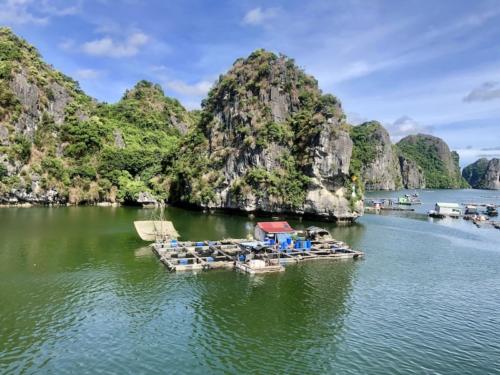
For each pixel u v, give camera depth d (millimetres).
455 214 118375
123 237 69062
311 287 45906
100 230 75062
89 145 129875
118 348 31188
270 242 62000
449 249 68438
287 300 41812
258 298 42062
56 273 48094
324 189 94750
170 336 33375
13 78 117188
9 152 107250
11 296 40656
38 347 31000
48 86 131375
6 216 89062
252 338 33531
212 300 41188
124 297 41188
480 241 77562
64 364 28812
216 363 29625
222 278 47875
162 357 30156
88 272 48812
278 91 111750
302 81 118312
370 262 57406
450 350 32344
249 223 89438
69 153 125875
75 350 30734
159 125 184750
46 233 70625
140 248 61219
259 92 111812
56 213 97188
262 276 49062
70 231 73250
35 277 46469
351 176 100312
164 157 139750
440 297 44000
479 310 40594
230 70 126438
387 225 94688
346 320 37438
